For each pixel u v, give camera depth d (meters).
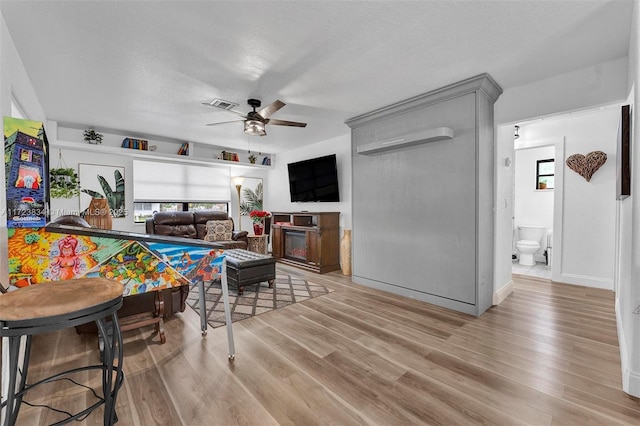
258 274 3.78
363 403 1.61
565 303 3.25
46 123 4.00
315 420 1.48
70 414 1.52
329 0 1.75
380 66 2.58
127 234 1.73
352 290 3.80
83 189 4.74
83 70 2.63
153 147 5.36
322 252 4.86
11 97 2.13
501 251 3.38
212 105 3.32
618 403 1.60
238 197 6.67
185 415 1.51
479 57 2.43
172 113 3.86
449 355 2.12
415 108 3.33
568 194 4.07
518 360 2.05
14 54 2.19
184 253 1.89
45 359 2.08
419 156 3.32
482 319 2.80
